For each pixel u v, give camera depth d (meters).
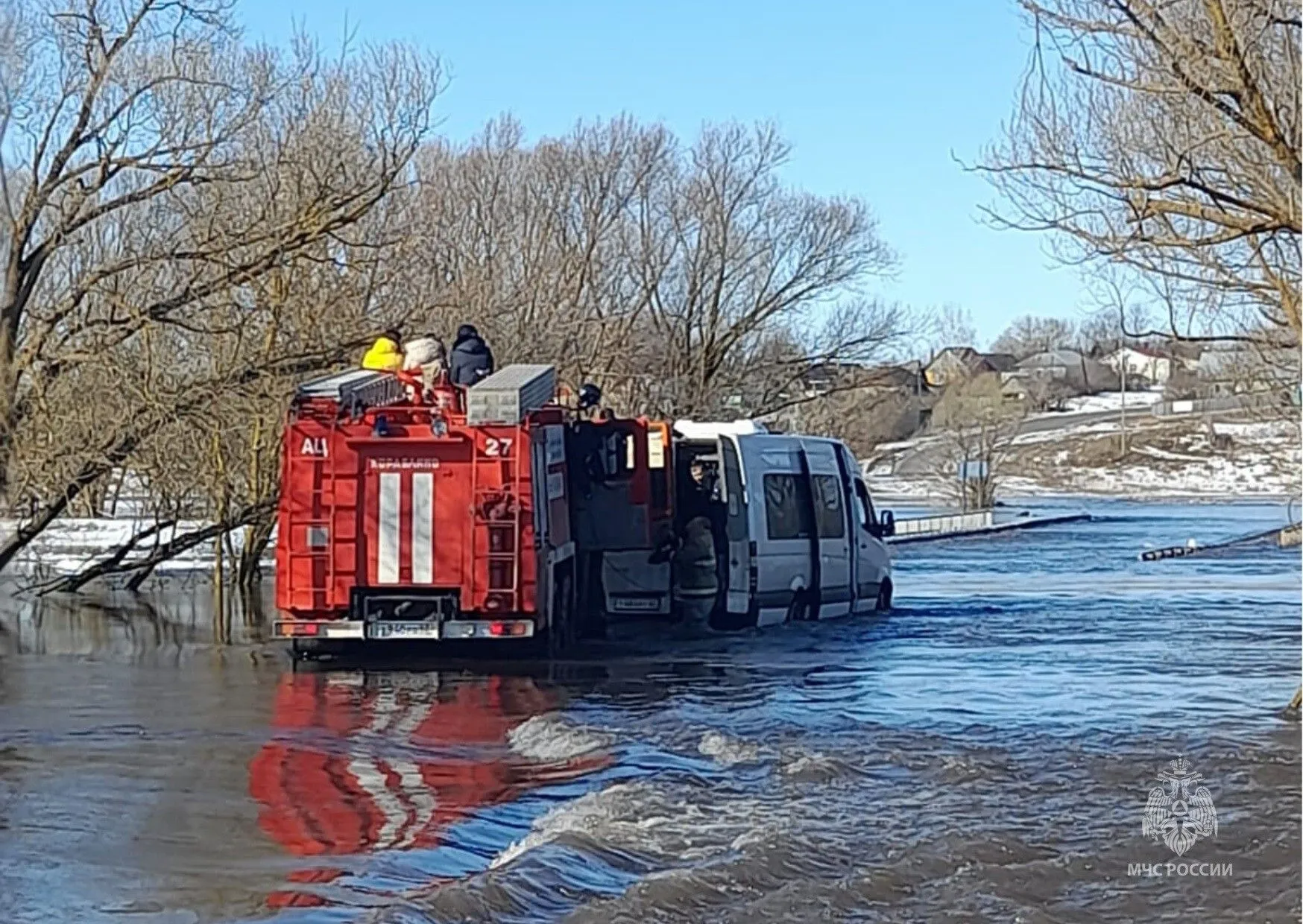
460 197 45.56
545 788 11.14
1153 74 11.95
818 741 12.80
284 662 18.45
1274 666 18.14
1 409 21.58
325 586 17.45
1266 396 28.97
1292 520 57.66
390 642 18.39
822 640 20.94
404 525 17.50
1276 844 9.20
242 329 23.41
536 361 35.16
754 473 21.55
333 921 7.72
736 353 54.12
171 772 11.66
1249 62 11.46
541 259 45.38
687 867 8.70
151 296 23.53
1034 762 11.86
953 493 73.31
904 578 35.75
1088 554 45.44
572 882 8.38
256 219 23.42
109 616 24.81
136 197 22.08
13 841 9.38
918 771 11.54
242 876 8.61
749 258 53.53
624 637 21.03
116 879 8.52
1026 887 8.35
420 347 18.73
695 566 21.27
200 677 17.17
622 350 45.06
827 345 54.91
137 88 22.03
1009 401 84.81
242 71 27.00
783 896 8.08
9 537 23.06
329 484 17.52
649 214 52.38
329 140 25.75
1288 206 11.62
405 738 13.22
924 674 17.33
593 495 20.83
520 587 17.47
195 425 22.58
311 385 17.95
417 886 8.47
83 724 13.93
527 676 17.17
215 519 26.08
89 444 22.22
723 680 16.86
